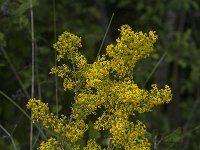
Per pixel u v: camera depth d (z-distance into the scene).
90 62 4.85
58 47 3.38
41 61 6.16
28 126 5.49
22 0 5.04
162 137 4.21
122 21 9.31
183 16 9.16
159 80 8.64
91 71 3.12
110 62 3.17
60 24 7.50
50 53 6.33
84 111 3.20
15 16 5.19
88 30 8.01
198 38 9.71
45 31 6.79
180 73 9.70
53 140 3.20
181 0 8.02
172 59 8.37
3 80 5.99
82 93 3.17
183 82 9.53
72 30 7.57
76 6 8.27
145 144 3.13
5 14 5.23
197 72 8.70
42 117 3.17
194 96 9.93
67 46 3.24
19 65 6.04
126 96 3.03
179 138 4.26
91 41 6.68
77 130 3.17
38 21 6.78
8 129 5.38
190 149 8.10
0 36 5.08
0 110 5.95
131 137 3.10
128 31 3.14
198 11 9.30
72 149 3.30
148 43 3.17
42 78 5.93
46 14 6.98
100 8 8.77
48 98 6.01
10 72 5.99
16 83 5.98
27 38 5.95
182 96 9.98
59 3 8.16
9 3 5.26
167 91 3.13
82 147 3.56
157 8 8.62
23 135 5.54
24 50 6.04
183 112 9.20
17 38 5.93
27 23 5.45
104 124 3.14
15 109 5.97
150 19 8.86
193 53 8.76
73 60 3.26
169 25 8.85
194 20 9.59
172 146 4.48
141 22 8.95
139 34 3.16
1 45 5.09
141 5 8.72
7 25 5.62
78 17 8.41
